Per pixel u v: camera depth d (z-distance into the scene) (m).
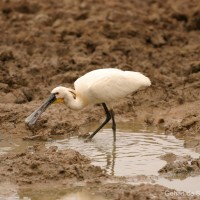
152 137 15.44
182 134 15.55
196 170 12.90
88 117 16.95
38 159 13.02
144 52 21.31
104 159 13.82
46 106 15.27
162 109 17.55
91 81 15.29
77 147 14.73
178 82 18.98
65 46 21.67
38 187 12.20
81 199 11.68
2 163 13.12
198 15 23.86
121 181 12.47
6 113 16.77
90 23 23.45
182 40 22.69
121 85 15.41
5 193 11.98
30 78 19.45
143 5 26.36
